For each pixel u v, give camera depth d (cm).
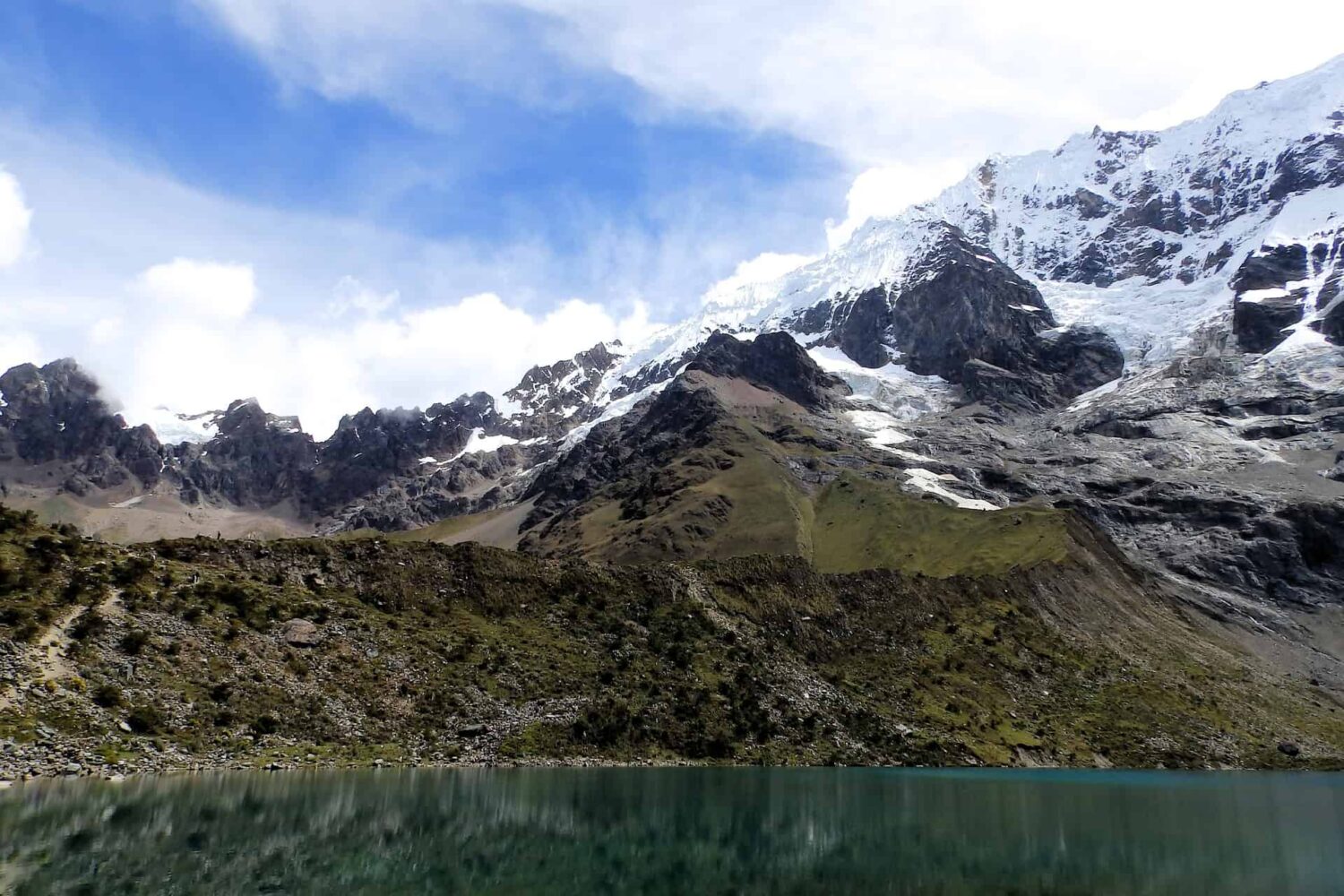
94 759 6762
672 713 10756
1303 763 15825
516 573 12200
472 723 9388
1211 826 8025
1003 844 6612
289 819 5797
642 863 5528
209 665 8425
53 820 5306
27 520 9012
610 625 11919
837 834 6644
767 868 5569
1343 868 6231
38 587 8125
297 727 8350
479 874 4956
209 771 7162
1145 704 16312
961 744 12569
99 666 7712
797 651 13212
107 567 8856
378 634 10075
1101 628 19625
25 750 6500
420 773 8144
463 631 10769
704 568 14175
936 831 6962
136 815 5569
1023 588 19388
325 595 10412
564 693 10369
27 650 7419
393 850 5284
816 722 11675
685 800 7725
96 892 4203
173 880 4450
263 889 4406
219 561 10188
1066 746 13762
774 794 8412
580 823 6438
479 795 7219
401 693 9419
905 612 15812
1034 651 16675
